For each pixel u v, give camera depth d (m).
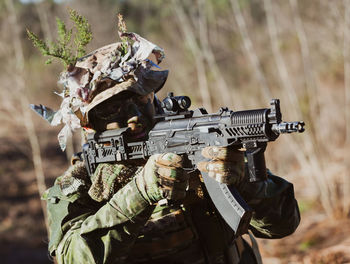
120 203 2.03
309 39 10.88
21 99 9.54
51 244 2.18
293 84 10.52
